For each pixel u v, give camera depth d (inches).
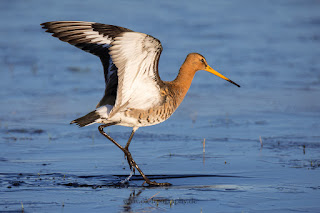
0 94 733.9
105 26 383.9
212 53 979.3
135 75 409.4
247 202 370.9
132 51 390.9
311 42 1083.9
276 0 1501.0
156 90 431.2
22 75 834.8
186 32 1138.0
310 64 922.1
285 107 689.6
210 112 671.8
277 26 1226.0
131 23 1168.2
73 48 1047.0
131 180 428.8
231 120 633.0
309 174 434.9
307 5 1449.3
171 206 364.2
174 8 1369.3
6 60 926.4
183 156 495.2
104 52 417.4
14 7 1328.7
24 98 719.1
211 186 410.0
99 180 426.0
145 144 537.6
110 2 1393.9
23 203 365.7
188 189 403.5
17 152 500.1
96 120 428.8
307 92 763.4
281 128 594.9
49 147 521.7
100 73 869.8
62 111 661.9
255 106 697.6
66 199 376.5
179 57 943.7
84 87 782.5
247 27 1208.8
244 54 981.2
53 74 848.9
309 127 597.0
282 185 407.8
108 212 351.6
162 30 1137.4
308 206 360.5
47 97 727.1
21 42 1061.1
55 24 391.9
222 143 538.3
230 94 765.9
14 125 600.7
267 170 448.5
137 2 1413.6
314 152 501.4
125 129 604.4
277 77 845.2
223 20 1268.5
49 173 440.1
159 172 448.8
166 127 607.5
